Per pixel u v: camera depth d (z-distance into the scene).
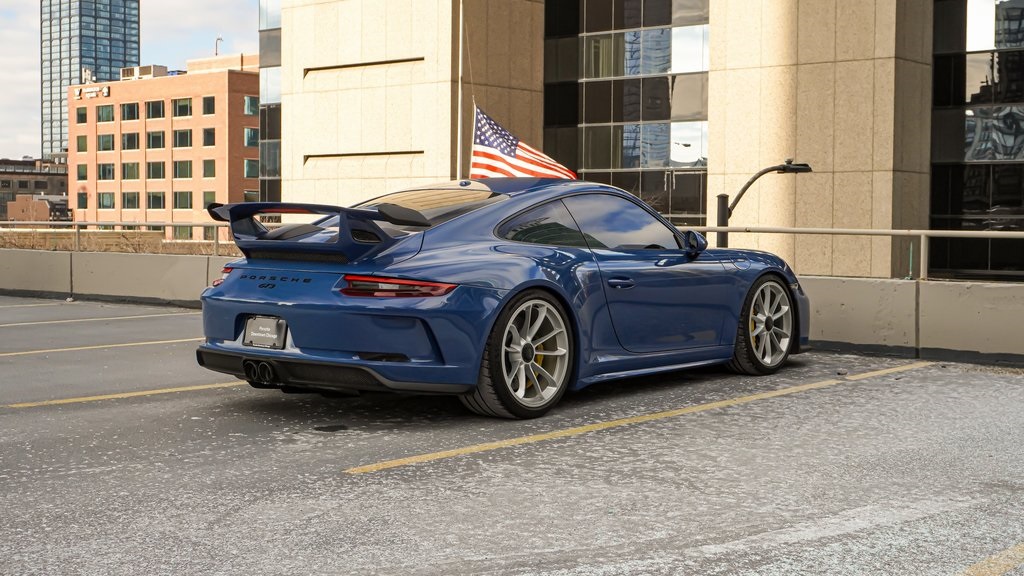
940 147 32.78
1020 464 4.77
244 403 6.42
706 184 36.22
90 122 120.00
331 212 5.50
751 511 4.01
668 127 37.00
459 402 6.40
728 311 7.15
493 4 38.12
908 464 4.77
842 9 31.39
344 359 5.44
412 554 3.53
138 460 4.89
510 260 5.81
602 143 38.56
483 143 14.05
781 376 7.45
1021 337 7.89
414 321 5.43
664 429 5.58
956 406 6.24
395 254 5.58
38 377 7.54
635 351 6.49
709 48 34.03
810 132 32.03
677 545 3.61
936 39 32.75
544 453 5.03
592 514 3.98
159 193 113.69
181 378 7.47
